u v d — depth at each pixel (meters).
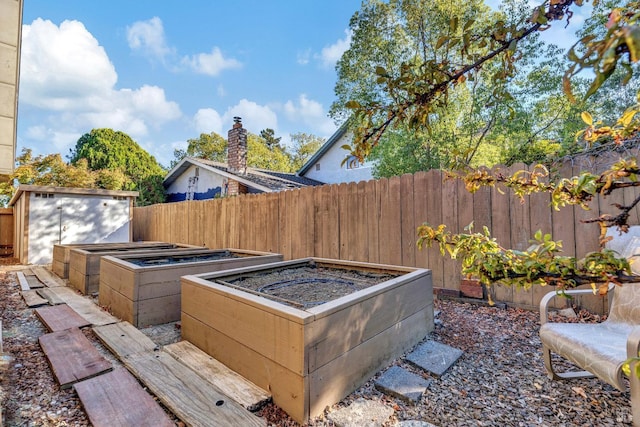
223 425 1.58
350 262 3.57
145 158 18.78
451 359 2.32
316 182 12.20
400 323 2.43
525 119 5.47
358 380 1.99
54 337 2.71
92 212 8.49
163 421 1.63
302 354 1.65
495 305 3.45
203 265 3.57
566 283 0.91
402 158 6.30
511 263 1.01
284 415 1.72
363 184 4.45
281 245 5.46
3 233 9.05
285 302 2.11
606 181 0.87
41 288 4.73
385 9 6.36
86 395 1.85
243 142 10.45
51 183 12.17
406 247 4.05
